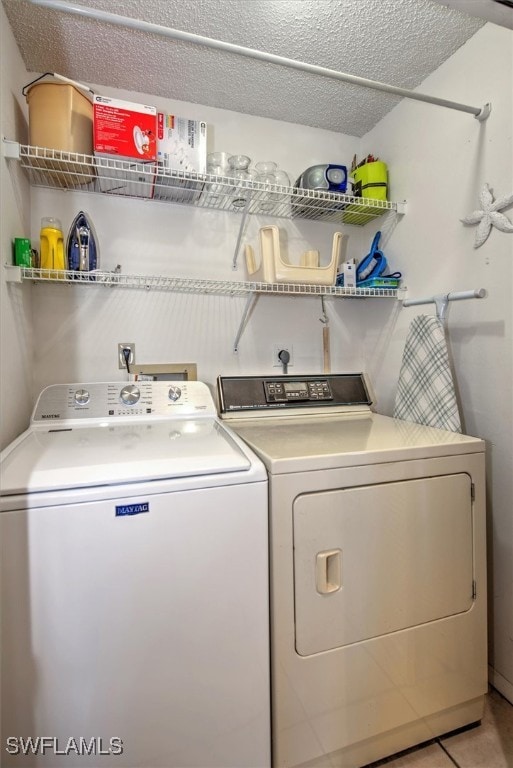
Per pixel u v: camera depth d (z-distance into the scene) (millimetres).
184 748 981
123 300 1776
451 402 1502
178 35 1096
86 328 1726
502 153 1395
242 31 1436
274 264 1708
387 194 1965
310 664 1083
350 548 1119
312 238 2113
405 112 1847
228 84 1731
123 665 923
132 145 1406
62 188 1664
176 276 1843
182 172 1503
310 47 1518
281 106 1896
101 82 1702
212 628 994
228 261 1935
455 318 1609
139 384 1623
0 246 1187
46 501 869
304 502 1070
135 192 1719
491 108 1427
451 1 985
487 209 1444
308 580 1074
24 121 1524
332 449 1164
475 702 1315
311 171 1782
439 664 1242
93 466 963
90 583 896
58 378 1689
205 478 987
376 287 1855
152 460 1021
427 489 1213
